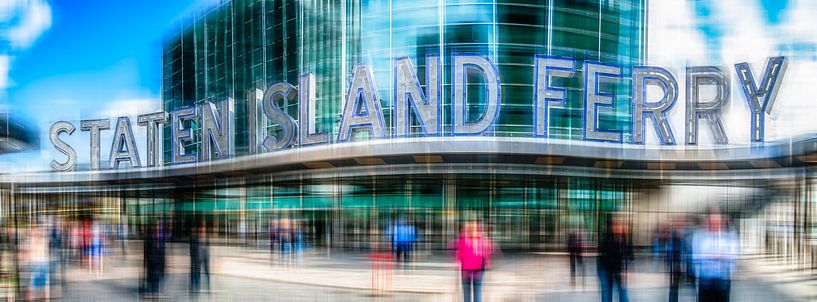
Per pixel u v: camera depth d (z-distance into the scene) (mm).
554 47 40188
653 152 43219
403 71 40781
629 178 44656
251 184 55438
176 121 62219
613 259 13109
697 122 44500
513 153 39469
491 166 40656
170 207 68250
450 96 39875
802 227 42531
